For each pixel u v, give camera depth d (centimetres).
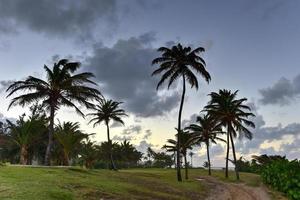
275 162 6644
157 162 16050
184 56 5794
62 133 6600
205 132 9344
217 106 8181
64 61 5006
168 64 5884
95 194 2680
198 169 12444
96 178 3669
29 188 2303
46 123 6269
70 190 2580
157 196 3284
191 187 4834
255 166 12600
